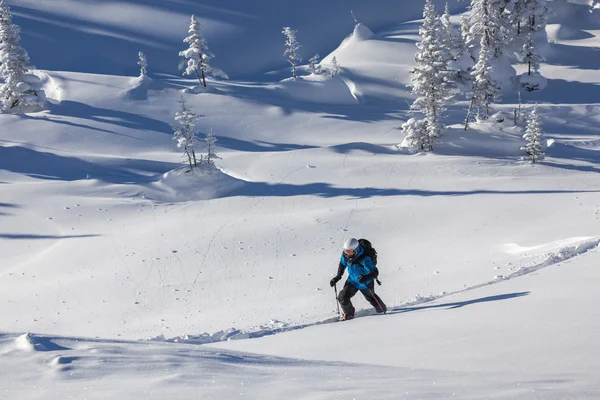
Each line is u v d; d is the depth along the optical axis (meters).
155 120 54.50
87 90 60.78
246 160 36.41
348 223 22.62
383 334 5.69
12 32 53.19
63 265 20.34
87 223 25.92
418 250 18.08
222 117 55.97
